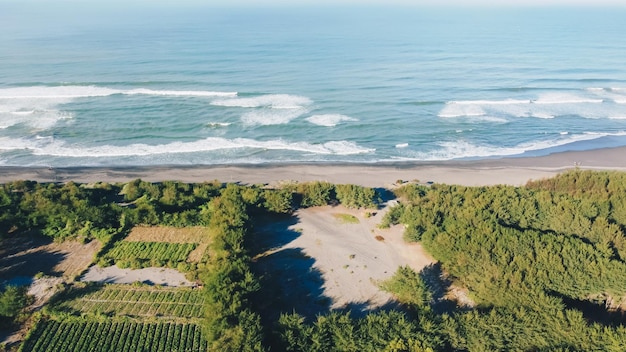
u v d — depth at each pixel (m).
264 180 70.88
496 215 55.28
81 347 37.88
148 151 79.62
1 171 71.06
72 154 77.69
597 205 57.28
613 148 85.44
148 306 42.59
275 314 42.81
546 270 43.56
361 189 63.22
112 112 96.38
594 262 43.69
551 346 35.00
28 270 47.50
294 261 51.16
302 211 61.81
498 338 35.88
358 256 52.53
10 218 53.31
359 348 35.50
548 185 66.06
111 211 55.88
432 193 61.94
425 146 85.25
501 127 94.56
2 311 39.47
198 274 46.16
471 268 45.31
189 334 39.41
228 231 49.31
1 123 88.81
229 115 96.19
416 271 49.88
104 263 48.44
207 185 65.25
